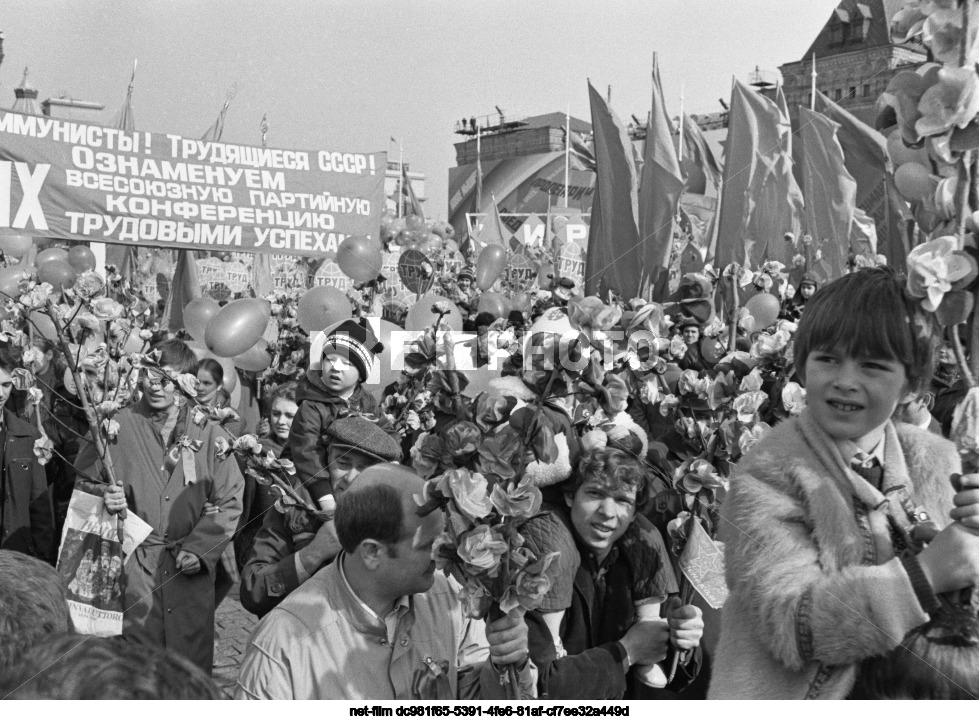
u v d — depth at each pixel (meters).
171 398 2.76
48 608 1.41
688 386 2.08
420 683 1.73
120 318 3.25
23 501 3.66
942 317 1.52
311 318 3.07
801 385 1.92
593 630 1.83
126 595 2.47
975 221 1.50
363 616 1.72
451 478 1.49
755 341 2.32
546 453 1.54
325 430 2.19
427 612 1.81
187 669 1.00
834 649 1.41
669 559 1.89
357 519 1.69
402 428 2.13
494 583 1.52
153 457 2.65
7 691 1.01
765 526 1.51
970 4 1.47
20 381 3.43
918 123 1.49
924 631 1.42
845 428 1.52
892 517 1.50
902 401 1.57
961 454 1.51
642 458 1.90
